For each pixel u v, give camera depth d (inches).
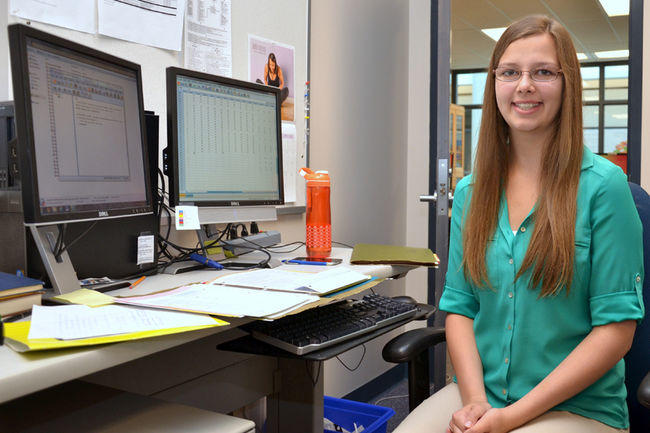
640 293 40.5
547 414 39.9
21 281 36.4
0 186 44.2
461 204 48.5
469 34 287.9
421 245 125.6
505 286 42.9
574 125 41.9
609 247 40.1
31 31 37.2
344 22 98.0
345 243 101.0
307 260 60.4
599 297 40.3
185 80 55.3
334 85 95.9
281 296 40.9
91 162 43.3
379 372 113.5
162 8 63.2
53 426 33.3
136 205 48.8
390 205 115.8
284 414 68.4
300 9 85.6
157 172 55.2
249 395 69.6
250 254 65.2
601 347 39.5
